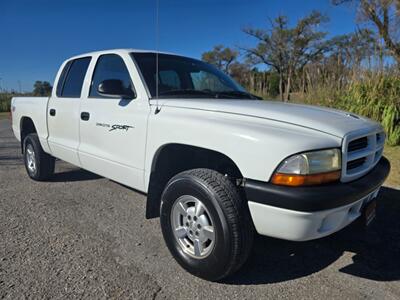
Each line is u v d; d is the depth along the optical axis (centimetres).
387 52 746
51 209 391
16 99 567
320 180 214
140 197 439
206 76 381
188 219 259
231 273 242
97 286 241
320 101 826
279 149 213
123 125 318
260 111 255
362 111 714
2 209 388
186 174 254
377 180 258
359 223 258
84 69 403
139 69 324
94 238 317
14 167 610
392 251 307
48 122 454
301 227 211
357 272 272
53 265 268
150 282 248
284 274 266
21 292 233
